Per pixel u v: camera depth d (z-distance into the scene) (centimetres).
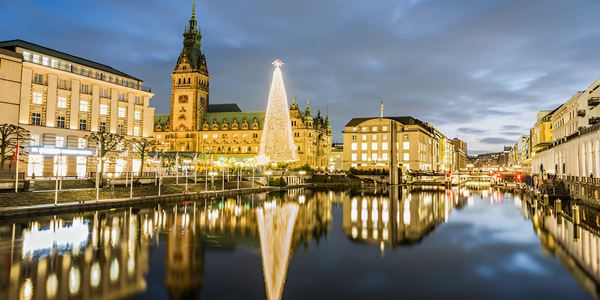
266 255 3195
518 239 3906
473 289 2381
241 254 3212
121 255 3091
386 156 17788
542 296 2255
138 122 11806
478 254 3269
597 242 3697
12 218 4700
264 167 13762
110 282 2439
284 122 14012
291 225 4812
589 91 8475
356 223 5022
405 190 12162
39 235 3772
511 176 18362
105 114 10775
